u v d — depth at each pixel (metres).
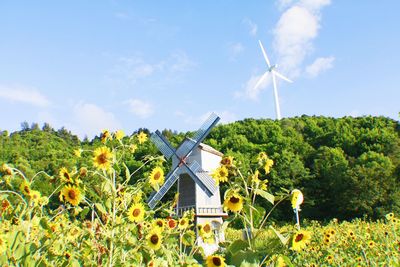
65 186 3.93
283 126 96.31
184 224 5.46
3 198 3.90
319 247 9.27
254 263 3.03
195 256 7.45
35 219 3.92
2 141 88.19
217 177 3.79
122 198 4.32
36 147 87.25
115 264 3.88
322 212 57.09
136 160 44.66
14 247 3.26
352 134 81.44
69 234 4.21
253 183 3.62
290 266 3.17
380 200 51.94
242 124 99.69
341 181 56.06
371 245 8.23
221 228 3.41
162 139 29.50
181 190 27.39
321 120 99.56
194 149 27.95
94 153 4.37
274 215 52.59
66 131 128.00
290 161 64.38
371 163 58.81
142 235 4.31
